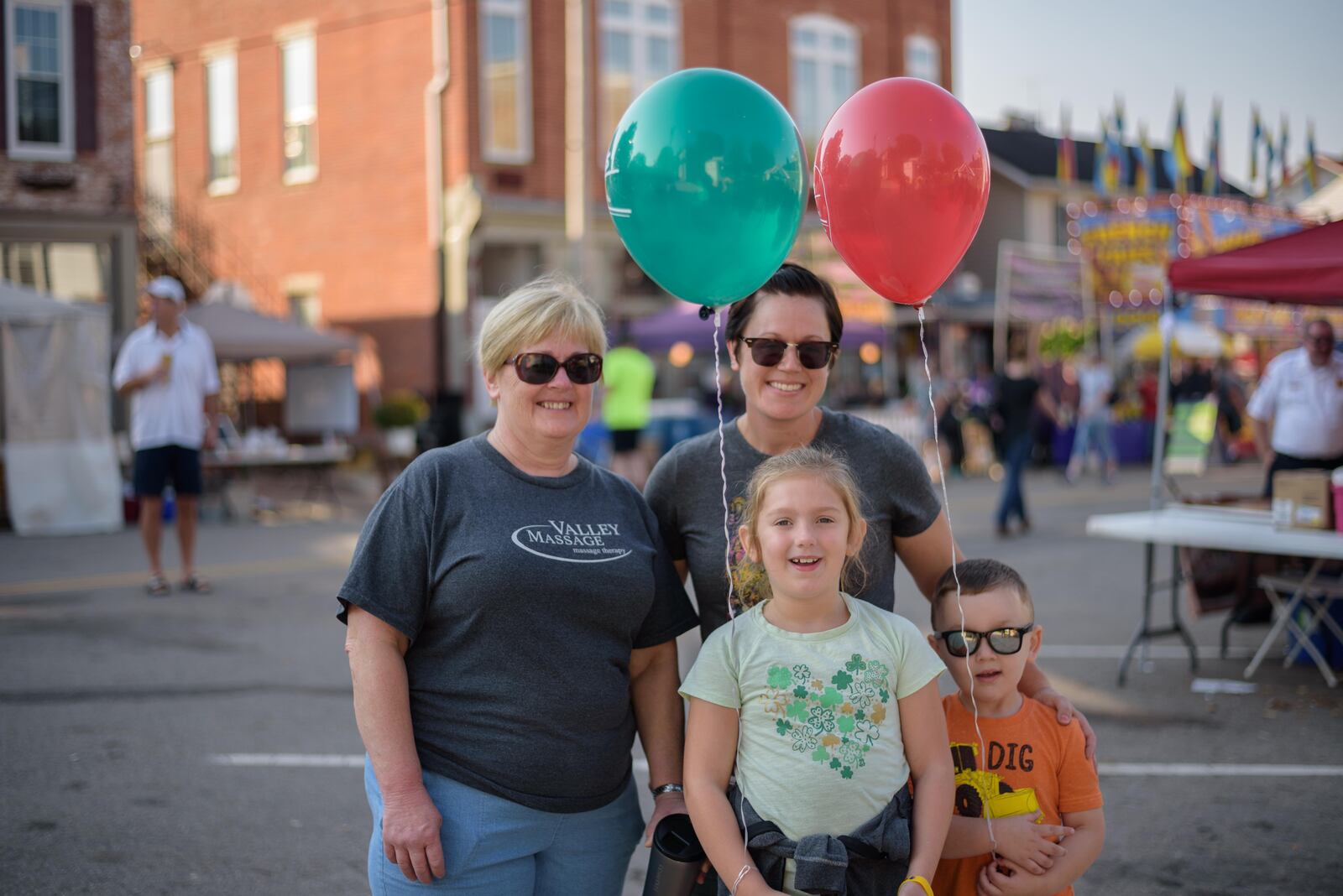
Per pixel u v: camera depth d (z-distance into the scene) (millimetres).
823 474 2320
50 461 12781
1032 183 28625
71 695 6031
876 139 2482
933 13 24312
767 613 2406
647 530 2578
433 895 2297
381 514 2391
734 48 21469
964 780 2582
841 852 2174
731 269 2531
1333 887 3824
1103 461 18375
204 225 20828
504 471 2445
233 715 5723
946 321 26281
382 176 19734
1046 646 7312
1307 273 6180
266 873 3932
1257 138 12484
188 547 9055
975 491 17203
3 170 15625
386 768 2268
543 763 2357
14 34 15648
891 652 2344
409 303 19438
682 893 2389
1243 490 16203
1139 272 14016
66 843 4145
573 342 2414
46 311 12656
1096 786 2613
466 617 2340
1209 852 4109
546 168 19375
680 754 2586
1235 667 6742
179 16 22406
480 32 18797
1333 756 5121
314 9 20422
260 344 15531
